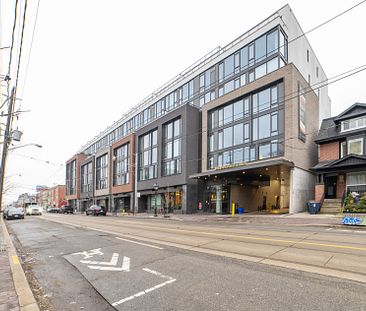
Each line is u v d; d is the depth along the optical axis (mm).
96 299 4801
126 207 48188
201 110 35938
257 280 5438
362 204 17828
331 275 5609
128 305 4445
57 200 95125
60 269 6941
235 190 30453
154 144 40781
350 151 24047
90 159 66062
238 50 32125
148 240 11141
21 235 14555
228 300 4477
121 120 58062
